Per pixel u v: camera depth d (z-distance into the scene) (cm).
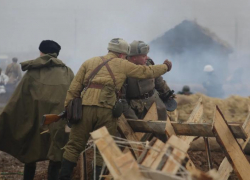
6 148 1441
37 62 1444
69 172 1221
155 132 1241
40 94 1419
